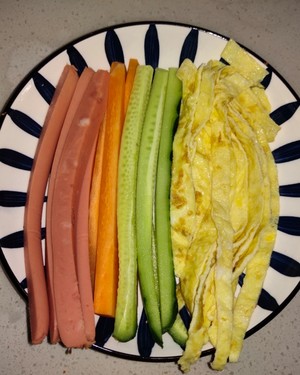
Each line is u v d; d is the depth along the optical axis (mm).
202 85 1046
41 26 1189
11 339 1026
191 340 955
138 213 961
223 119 1039
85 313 931
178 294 1018
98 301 943
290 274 1061
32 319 920
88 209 977
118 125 1000
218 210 992
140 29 1092
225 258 970
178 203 980
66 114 1005
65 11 1207
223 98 1059
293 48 1270
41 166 973
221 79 1082
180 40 1107
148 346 986
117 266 961
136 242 959
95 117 979
